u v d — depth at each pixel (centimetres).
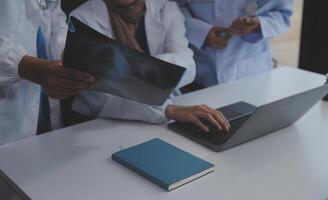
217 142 110
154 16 153
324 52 199
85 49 89
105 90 106
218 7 180
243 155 106
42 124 133
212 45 173
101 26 144
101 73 96
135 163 98
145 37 152
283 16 183
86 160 103
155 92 112
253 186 92
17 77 105
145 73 102
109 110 129
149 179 93
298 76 173
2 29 110
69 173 97
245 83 165
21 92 120
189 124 122
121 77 100
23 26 116
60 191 90
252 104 140
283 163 103
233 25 166
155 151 104
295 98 111
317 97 123
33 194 89
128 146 111
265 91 156
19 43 114
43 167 100
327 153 108
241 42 183
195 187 91
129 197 88
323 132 121
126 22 147
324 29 196
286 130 123
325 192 90
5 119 119
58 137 117
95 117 136
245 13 178
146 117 126
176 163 98
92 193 89
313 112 136
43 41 127
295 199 88
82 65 93
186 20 179
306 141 115
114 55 93
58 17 136
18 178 95
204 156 106
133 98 112
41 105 132
